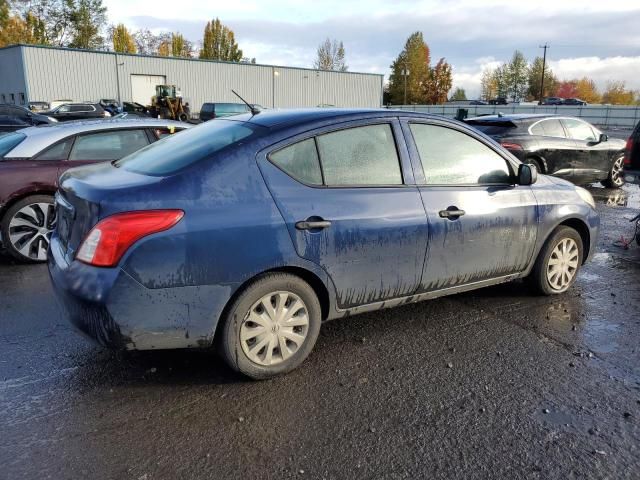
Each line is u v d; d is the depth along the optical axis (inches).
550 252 182.9
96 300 109.7
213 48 3225.9
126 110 1327.5
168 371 135.0
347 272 135.7
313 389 127.8
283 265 125.3
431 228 147.3
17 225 221.0
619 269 230.7
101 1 2571.4
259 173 125.0
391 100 3464.6
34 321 164.7
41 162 224.7
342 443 107.7
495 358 145.0
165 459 102.1
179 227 113.4
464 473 99.6
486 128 414.6
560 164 410.0
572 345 153.6
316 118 137.1
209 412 117.6
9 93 1499.8
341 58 3016.7
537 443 108.7
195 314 117.6
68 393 124.5
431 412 119.0
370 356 145.1
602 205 390.6
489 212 160.1
